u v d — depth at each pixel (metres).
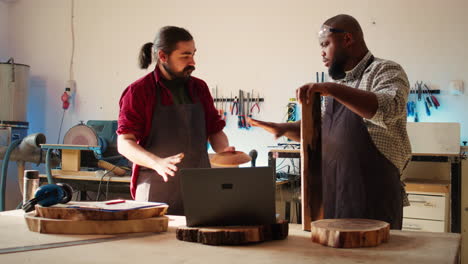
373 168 1.63
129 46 4.89
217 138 2.09
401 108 1.45
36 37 5.20
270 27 4.39
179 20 4.73
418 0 3.87
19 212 1.51
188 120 1.92
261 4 4.43
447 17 3.78
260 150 4.36
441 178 3.78
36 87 5.16
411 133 3.44
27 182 1.58
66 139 3.59
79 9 5.07
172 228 1.25
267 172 1.13
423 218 3.21
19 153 3.93
